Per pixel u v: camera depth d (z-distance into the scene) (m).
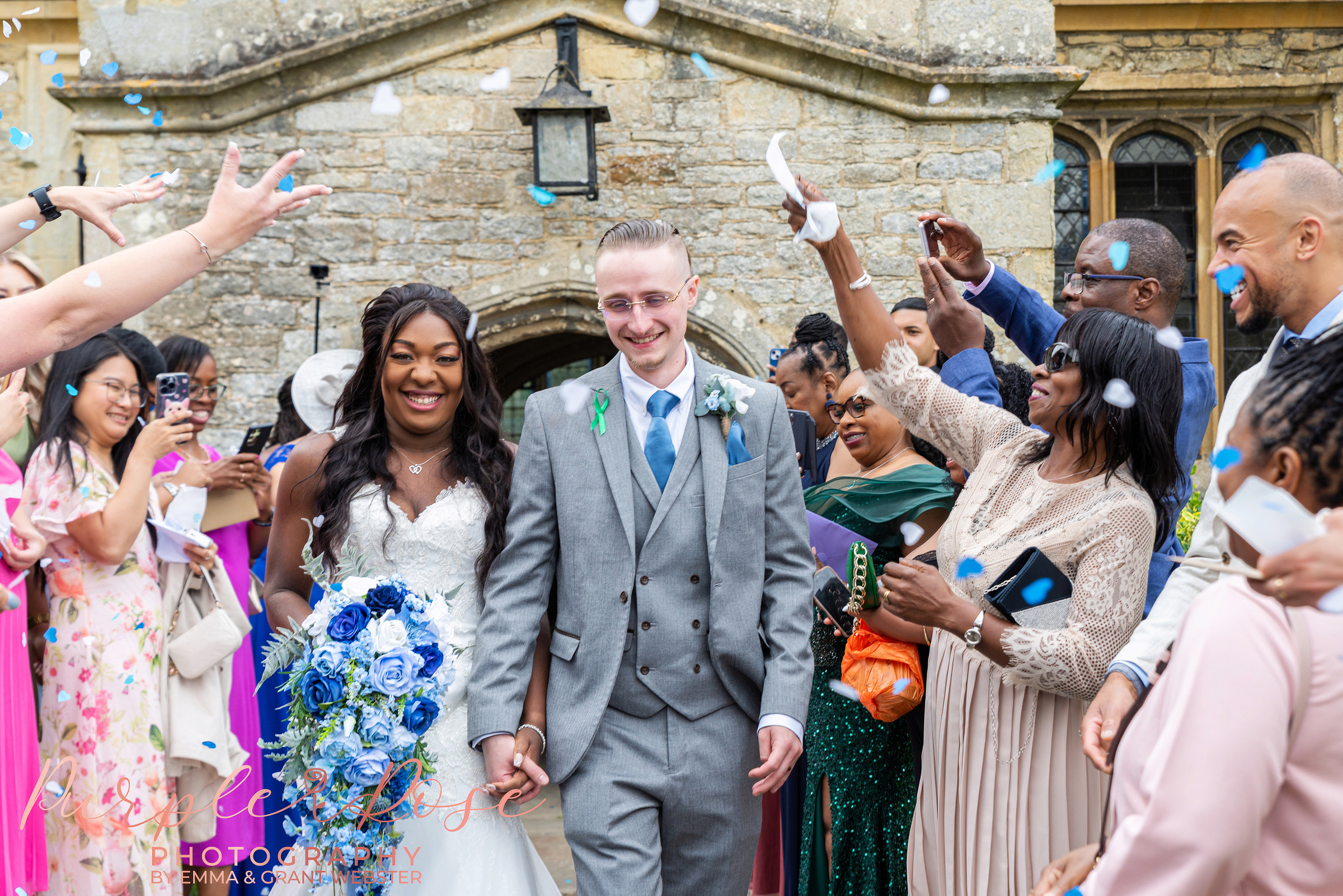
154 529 3.10
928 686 2.31
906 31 6.45
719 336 6.56
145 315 6.54
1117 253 2.35
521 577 2.27
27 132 7.77
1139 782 1.14
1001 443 2.29
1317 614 1.05
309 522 2.48
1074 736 2.00
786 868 3.03
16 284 2.93
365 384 2.59
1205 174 8.19
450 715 2.36
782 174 2.13
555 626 2.29
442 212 6.61
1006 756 2.03
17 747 2.44
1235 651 1.05
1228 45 8.05
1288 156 1.90
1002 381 3.11
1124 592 1.94
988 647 1.95
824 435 3.96
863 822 2.70
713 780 2.19
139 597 2.96
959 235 2.89
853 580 2.41
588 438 2.28
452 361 2.46
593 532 2.22
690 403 2.31
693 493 2.24
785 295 6.56
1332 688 1.03
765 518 2.29
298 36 6.55
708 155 6.57
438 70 6.61
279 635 2.30
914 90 6.45
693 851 2.22
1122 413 2.00
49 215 1.83
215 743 3.06
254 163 6.58
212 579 3.21
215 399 4.03
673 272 2.24
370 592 2.17
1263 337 8.14
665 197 6.59
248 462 3.57
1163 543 2.27
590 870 2.10
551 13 6.54
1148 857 1.07
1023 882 1.99
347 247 6.59
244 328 6.56
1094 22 8.06
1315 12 7.98
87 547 2.82
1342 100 8.03
